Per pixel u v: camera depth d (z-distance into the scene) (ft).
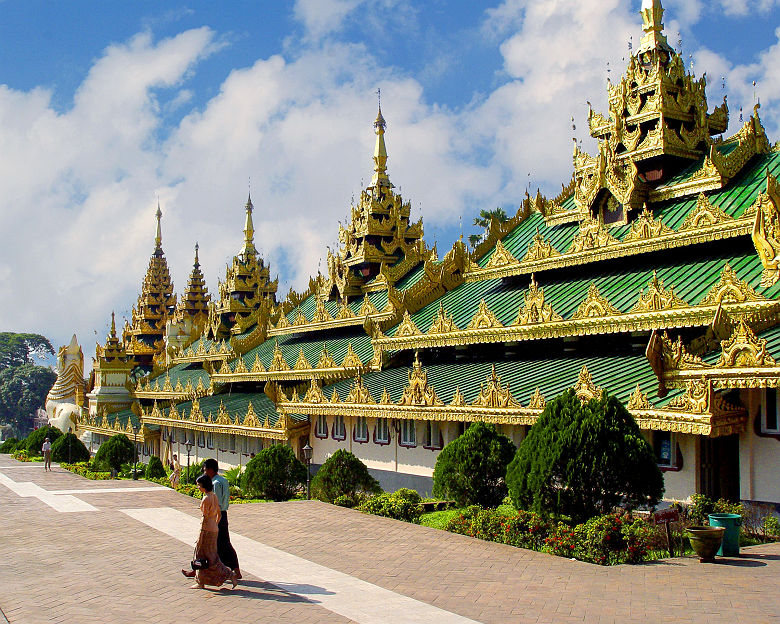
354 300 198.90
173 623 53.57
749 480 83.71
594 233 119.44
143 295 421.59
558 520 76.18
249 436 184.44
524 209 154.20
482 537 80.69
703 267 106.01
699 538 66.49
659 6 129.08
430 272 155.63
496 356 132.98
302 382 190.39
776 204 91.40
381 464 141.49
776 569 63.98
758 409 83.46
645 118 125.08
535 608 54.60
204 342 302.86
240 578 64.28
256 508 102.27
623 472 73.41
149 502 112.06
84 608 57.36
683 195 118.42
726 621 50.44
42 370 553.23
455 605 56.08
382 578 64.34
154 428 255.70
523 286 135.03
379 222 197.16
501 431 115.65
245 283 295.07
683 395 83.30
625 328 103.96
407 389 125.70
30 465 196.34
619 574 63.31
